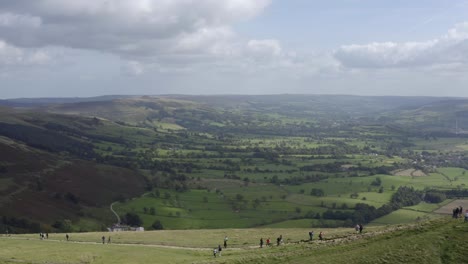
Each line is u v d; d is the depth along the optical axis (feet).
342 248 223.30
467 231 199.52
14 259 272.92
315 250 229.86
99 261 271.49
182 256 285.64
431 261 181.47
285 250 254.06
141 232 427.33
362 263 191.52
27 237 406.82
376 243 216.74
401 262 184.55
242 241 347.97
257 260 226.38
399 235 221.25
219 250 280.51
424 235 207.41
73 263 266.36
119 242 363.35
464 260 176.86
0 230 570.87
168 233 415.64
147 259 276.62
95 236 402.72
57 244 340.18
